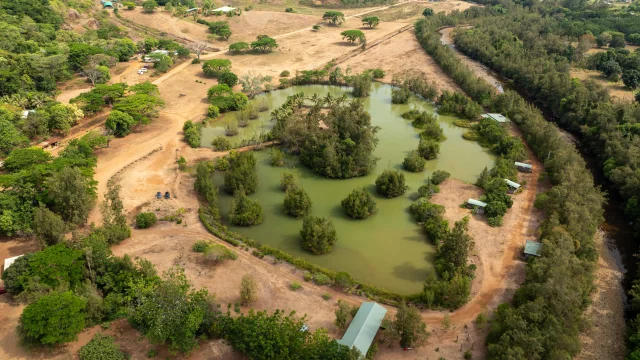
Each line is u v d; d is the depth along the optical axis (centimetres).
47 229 5888
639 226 6725
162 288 4662
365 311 4969
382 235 6862
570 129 10650
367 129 8975
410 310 4694
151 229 6744
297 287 5591
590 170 8881
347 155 8700
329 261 6269
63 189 6500
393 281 5906
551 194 7119
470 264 6016
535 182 8188
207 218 7125
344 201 7400
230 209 7119
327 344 4262
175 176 8319
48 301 4553
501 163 8375
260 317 4566
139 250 6234
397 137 10444
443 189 8038
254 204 7088
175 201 7519
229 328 4631
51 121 9425
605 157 8688
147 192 7750
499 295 5512
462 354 4678
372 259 6325
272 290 5559
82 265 5316
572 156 8144
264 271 5906
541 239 6359
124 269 5431
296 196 7206
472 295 5519
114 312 5041
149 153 9138
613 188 8069
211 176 8506
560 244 5647
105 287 5266
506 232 6750
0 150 8338
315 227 6300
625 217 7369
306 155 8938
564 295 4688
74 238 5812
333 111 9756
